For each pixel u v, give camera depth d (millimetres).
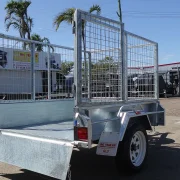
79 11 4043
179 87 32031
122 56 4965
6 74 5711
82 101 4156
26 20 18797
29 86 6137
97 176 4832
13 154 4418
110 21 4652
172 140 7605
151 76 6258
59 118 6371
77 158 5961
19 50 5953
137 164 4875
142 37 5812
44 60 6574
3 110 5113
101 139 4367
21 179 4688
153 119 6141
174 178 4637
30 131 4672
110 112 4633
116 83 4895
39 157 4082
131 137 4633
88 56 4457
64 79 6957
